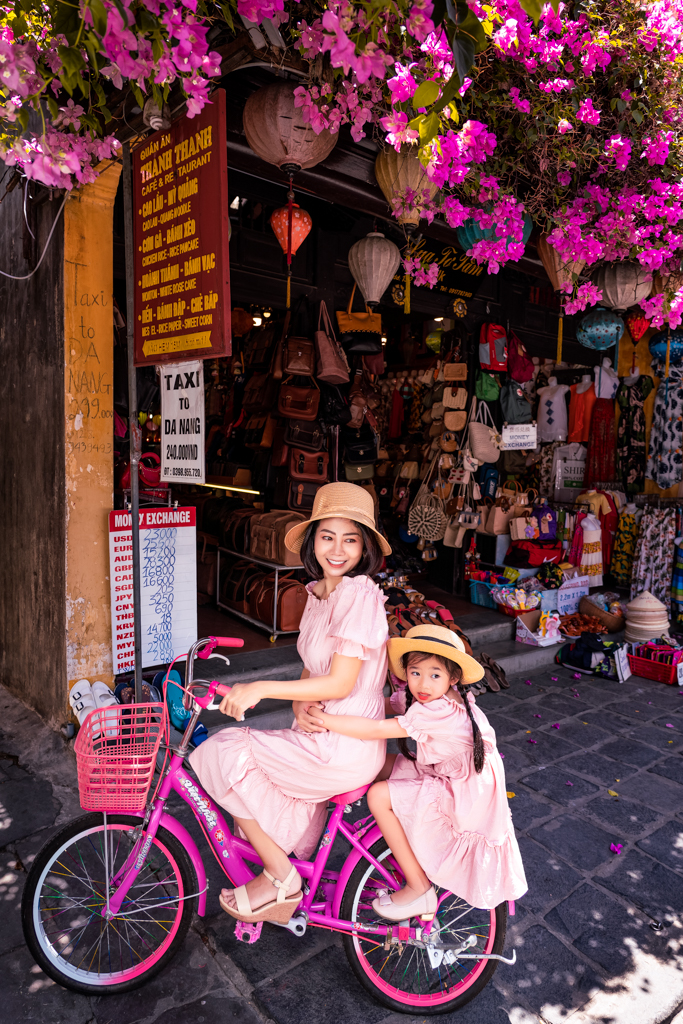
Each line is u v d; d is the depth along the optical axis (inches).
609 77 122.2
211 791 75.5
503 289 243.8
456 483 250.2
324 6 91.4
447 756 73.0
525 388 315.9
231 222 181.6
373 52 67.9
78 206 134.6
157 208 102.4
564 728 168.9
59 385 139.5
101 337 140.6
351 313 203.3
